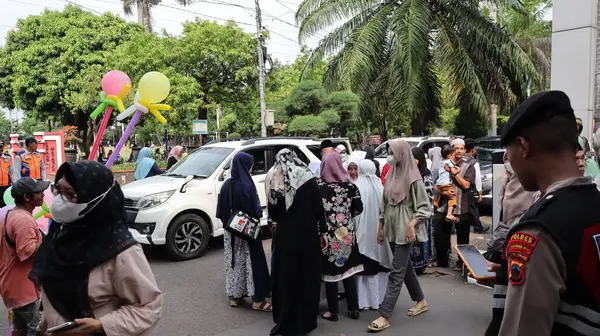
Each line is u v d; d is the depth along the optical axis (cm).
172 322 479
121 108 540
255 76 1720
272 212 427
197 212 736
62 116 2572
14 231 353
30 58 2323
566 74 750
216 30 1598
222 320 483
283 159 423
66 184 188
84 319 187
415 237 433
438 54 1594
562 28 750
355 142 1983
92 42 2334
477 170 673
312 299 420
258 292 500
